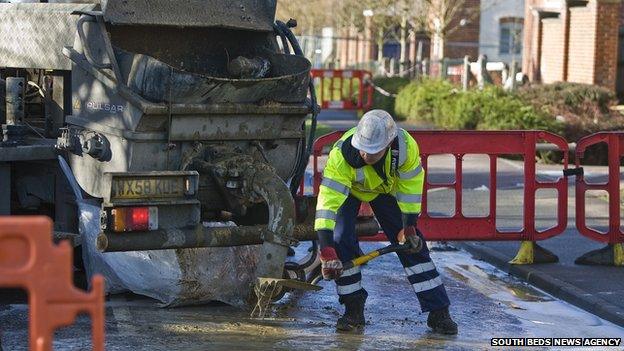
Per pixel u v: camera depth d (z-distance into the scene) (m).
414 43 56.81
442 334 11.98
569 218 20.11
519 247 17.27
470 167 27.28
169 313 12.42
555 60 39.16
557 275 15.05
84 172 12.62
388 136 11.18
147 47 13.41
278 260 12.09
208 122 12.37
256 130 12.81
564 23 37.97
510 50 58.78
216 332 11.64
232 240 12.04
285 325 12.12
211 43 13.86
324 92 44.09
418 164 11.66
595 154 28.55
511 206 21.25
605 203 21.70
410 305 13.46
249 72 13.39
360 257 11.62
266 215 13.02
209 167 12.21
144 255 12.46
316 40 66.12
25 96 14.10
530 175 15.91
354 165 11.38
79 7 13.12
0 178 13.10
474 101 32.16
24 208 13.77
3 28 13.97
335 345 11.29
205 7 13.34
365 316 12.76
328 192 11.45
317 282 14.12
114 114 12.16
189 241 11.80
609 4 35.72
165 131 12.09
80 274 13.95
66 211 13.50
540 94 32.66
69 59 12.73
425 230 15.97
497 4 55.44
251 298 12.57
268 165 12.40
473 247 17.44
